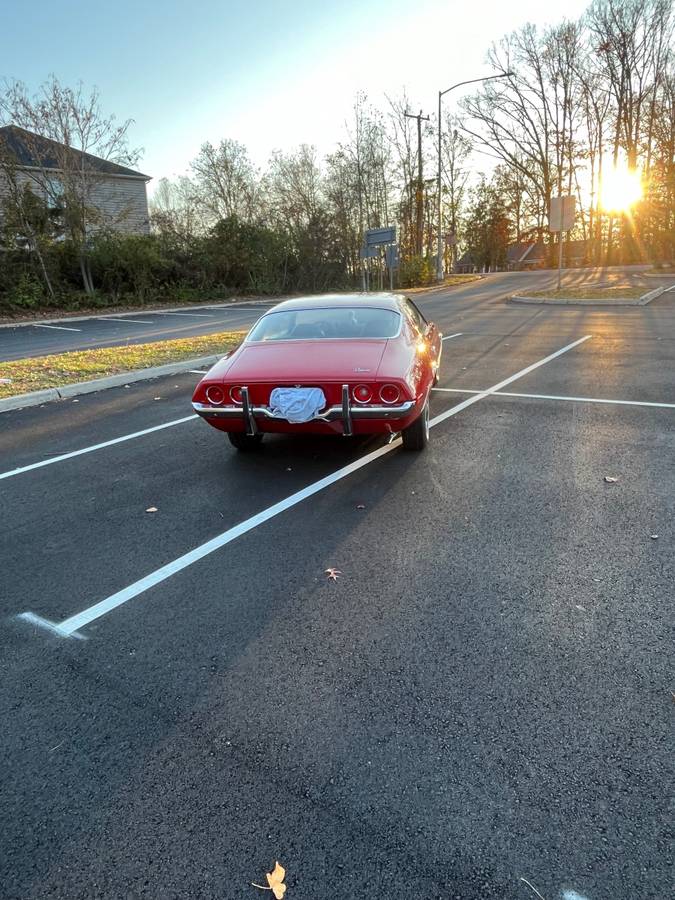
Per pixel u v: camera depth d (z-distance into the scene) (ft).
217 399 15.10
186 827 6.05
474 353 34.09
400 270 115.03
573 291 68.39
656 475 14.93
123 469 16.94
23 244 71.00
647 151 139.33
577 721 7.26
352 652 8.73
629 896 5.25
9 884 5.53
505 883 5.40
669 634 8.84
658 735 7.00
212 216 108.37
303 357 15.35
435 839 5.82
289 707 7.68
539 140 154.61
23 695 8.05
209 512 13.80
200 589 10.57
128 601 10.27
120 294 78.07
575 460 16.21
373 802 6.25
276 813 6.16
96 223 76.48
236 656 8.75
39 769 6.84
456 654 8.59
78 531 13.03
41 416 23.31
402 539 12.12
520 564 10.98
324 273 103.81
